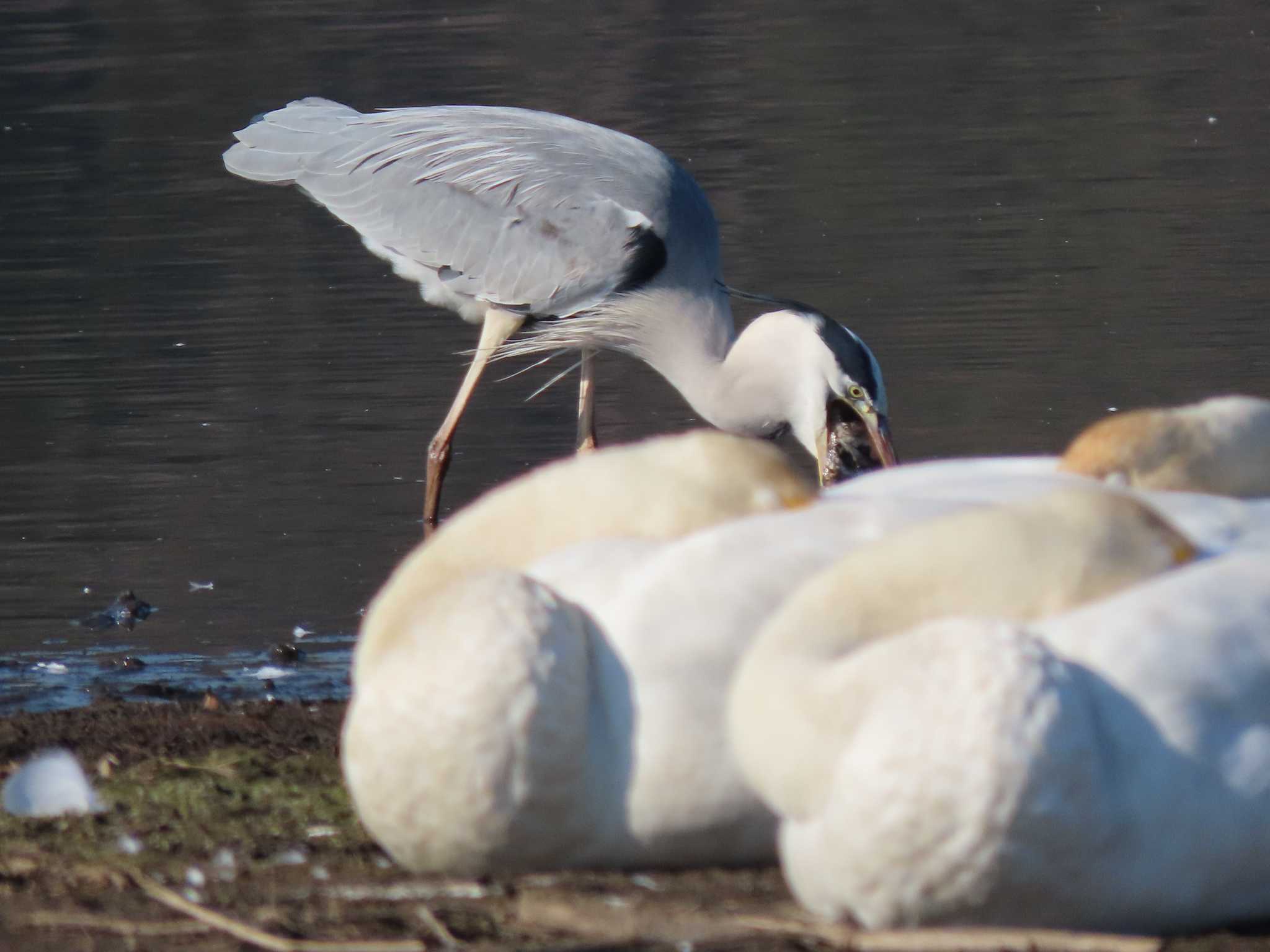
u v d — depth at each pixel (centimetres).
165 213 2250
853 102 2748
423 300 1812
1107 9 3416
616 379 1594
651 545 630
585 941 562
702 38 3334
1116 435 693
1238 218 1972
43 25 3709
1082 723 523
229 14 3722
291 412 1473
